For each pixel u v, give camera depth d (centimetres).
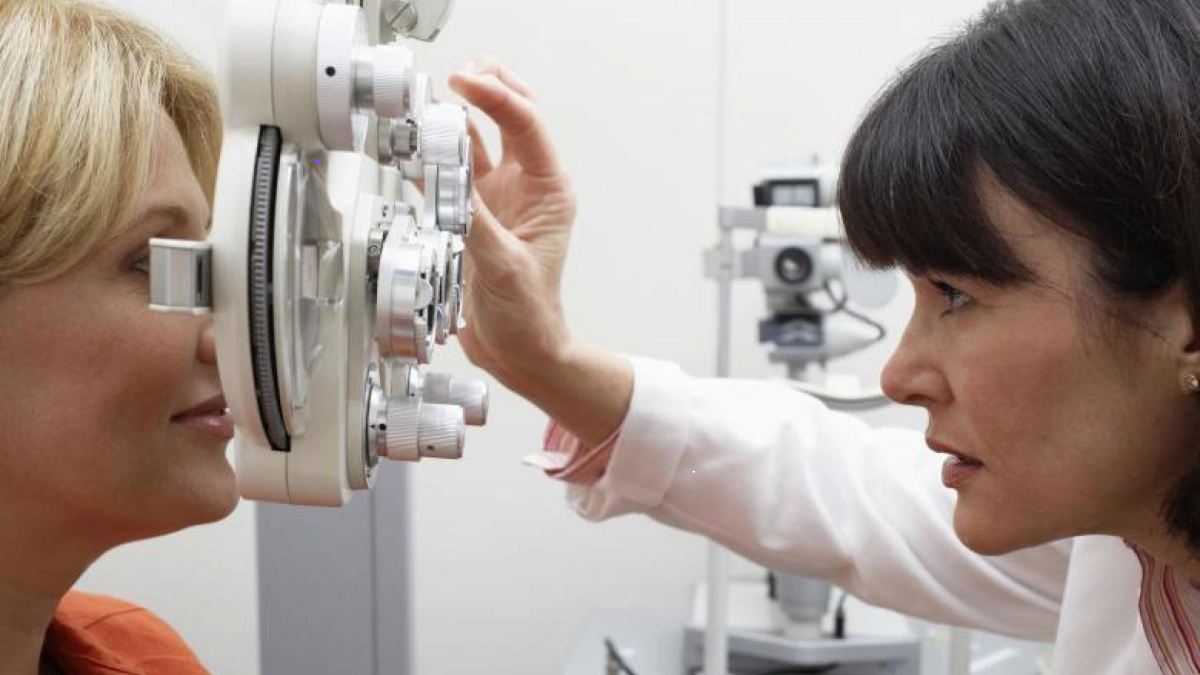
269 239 52
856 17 233
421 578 237
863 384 236
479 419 73
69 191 58
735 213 175
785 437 106
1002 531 68
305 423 59
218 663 180
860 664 191
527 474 236
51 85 58
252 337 52
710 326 238
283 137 54
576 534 238
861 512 104
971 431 67
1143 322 61
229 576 179
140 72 62
